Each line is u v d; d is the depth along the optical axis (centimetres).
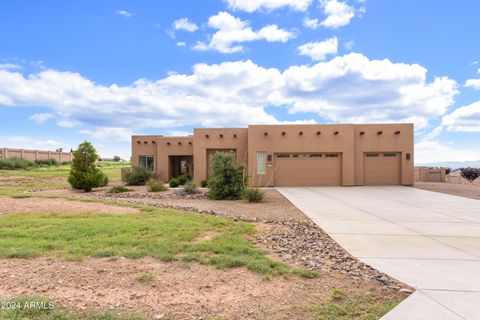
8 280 398
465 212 1000
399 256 534
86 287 380
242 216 926
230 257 495
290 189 1808
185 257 495
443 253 552
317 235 690
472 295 366
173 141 2370
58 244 562
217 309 327
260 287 388
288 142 2012
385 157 2014
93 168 1745
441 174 2462
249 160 2014
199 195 1496
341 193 1581
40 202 1167
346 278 422
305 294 368
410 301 348
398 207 1103
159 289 378
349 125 1989
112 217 853
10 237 619
